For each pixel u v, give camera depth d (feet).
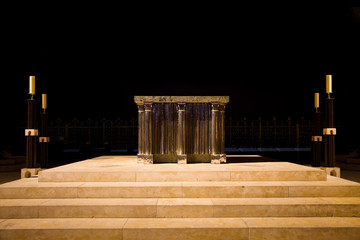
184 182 15.20
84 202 13.24
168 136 19.52
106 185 14.42
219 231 11.38
